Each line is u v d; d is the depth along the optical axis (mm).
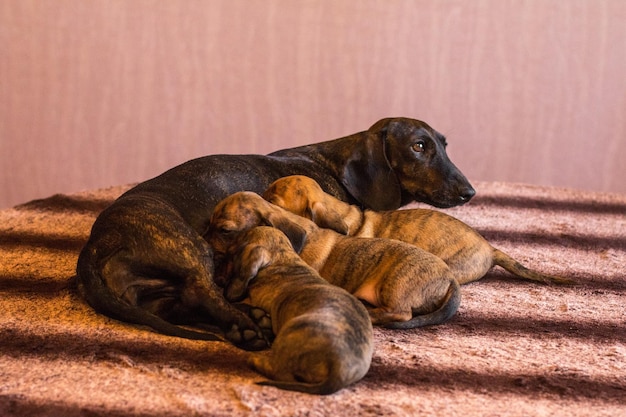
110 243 4641
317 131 9859
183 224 4766
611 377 4387
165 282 4672
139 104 9586
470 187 6078
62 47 9398
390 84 9797
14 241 6445
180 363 4301
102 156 9664
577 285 5855
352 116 9844
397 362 4414
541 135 9938
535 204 8156
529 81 9828
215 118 9727
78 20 9336
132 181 9750
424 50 9742
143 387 4059
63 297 5184
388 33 9688
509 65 9789
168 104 9617
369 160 6043
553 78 9820
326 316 3980
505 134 9945
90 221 7133
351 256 4953
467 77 9812
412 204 7988
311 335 3910
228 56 9586
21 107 9492
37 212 7371
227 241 4848
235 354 4410
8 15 9281
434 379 4258
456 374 4328
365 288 4875
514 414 3947
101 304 4535
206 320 4660
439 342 4715
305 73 9703
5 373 4168
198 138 9742
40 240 6496
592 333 4977
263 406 3859
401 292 4777
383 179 6055
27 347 4449
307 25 9602
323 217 5223
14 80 9422
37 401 3904
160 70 9531
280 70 9688
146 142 9680
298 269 4562
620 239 7141
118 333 4645
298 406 3871
